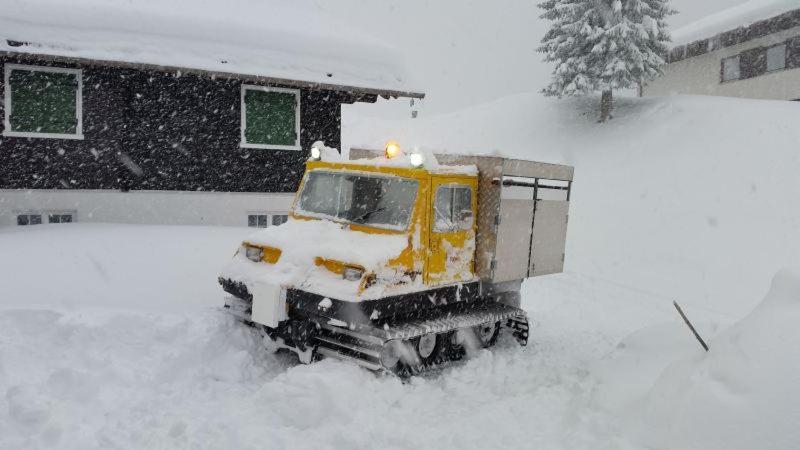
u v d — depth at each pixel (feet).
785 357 13.30
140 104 39.37
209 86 41.39
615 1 90.07
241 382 18.75
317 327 19.80
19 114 36.58
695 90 100.89
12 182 36.63
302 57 42.45
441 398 18.44
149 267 26.91
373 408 16.90
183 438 14.48
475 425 16.35
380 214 20.77
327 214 22.13
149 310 21.88
